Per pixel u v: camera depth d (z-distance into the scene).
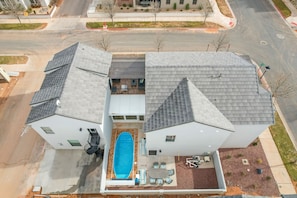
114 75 30.59
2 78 35.28
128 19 47.69
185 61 26.36
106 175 25.64
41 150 27.72
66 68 25.19
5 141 28.59
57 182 25.17
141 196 24.06
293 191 24.41
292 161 26.62
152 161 26.81
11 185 25.00
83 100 23.14
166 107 22.84
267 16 48.25
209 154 27.00
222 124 21.84
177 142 24.38
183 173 25.75
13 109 32.00
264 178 25.27
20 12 48.09
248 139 25.84
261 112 23.19
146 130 22.19
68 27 45.78
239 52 40.50
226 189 23.64
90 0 52.50
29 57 39.75
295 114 31.22
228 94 23.72
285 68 37.53
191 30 45.06
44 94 23.33
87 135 24.94
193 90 23.09
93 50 28.41
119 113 27.80
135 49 40.97
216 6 51.03
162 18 47.94
